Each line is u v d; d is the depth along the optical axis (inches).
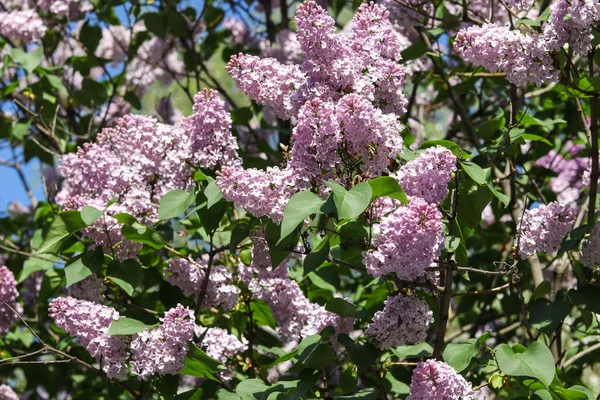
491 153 71.5
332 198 56.9
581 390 63.8
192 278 70.6
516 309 84.9
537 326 65.4
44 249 66.6
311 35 61.4
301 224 61.4
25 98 102.7
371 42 63.4
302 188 59.2
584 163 93.0
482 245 91.5
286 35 94.0
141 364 64.2
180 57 108.3
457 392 59.2
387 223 56.6
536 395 62.2
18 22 95.6
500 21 87.7
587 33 62.8
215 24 102.8
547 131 89.7
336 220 61.2
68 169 71.6
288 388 63.8
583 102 88.1
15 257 96.8
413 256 56.5
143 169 70.2
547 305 66.2
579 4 61.7
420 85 102.8
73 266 65.9
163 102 104.7
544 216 66.0
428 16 79.3
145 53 107.2
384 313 62.7
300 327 71.2
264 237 64.9
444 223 64.8
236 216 78.5
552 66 63.8
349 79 61.9
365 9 64.3
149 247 74.9
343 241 61.2
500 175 82.3
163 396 65.8
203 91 65.9
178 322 63.9
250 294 75.7
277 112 63.3
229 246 65.2
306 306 71.1
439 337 63.4
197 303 70.6
